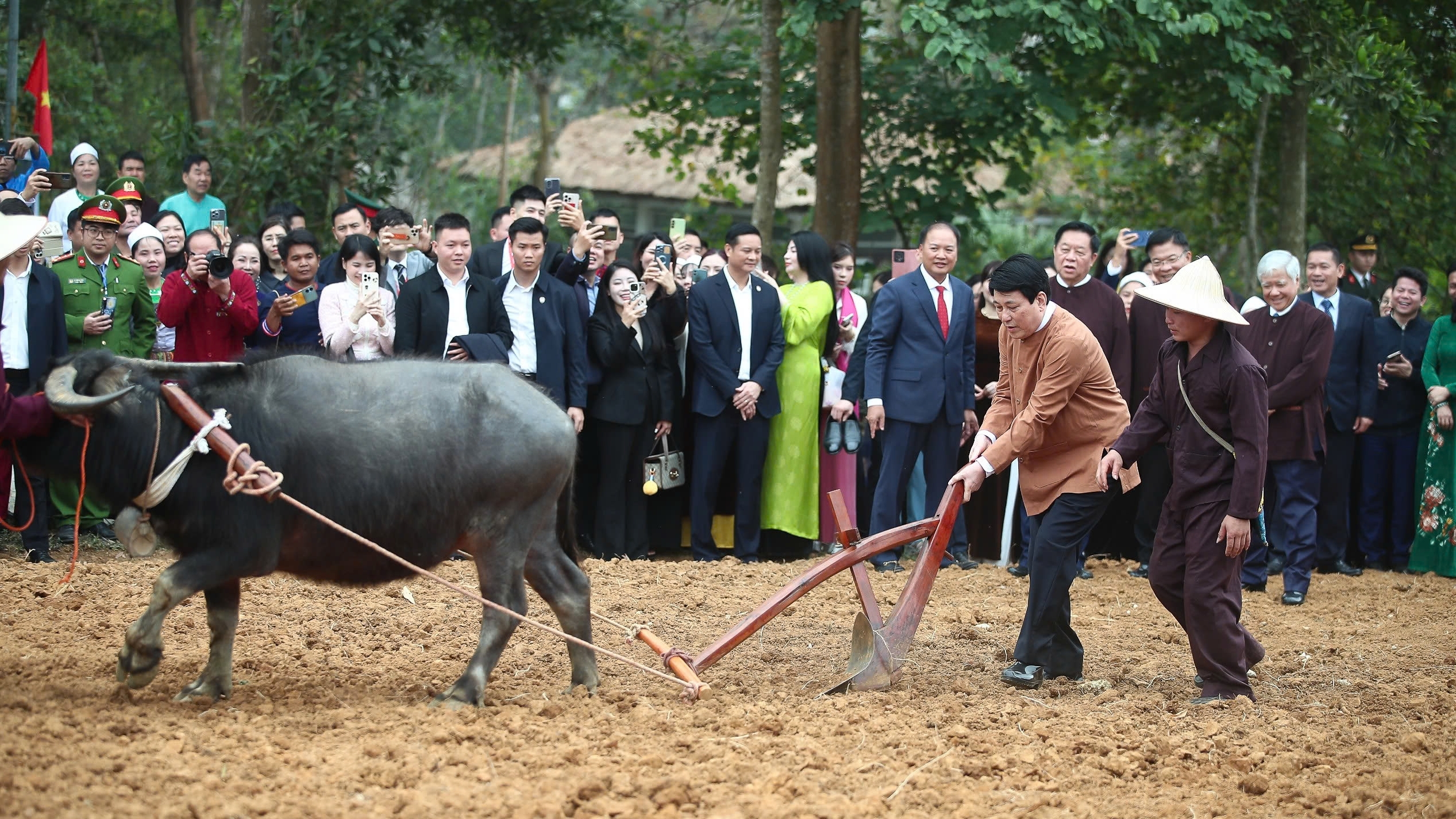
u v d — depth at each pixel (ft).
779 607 20.95
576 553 20.88
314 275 31.94
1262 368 21.12
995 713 20.42
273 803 14.83
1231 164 58.85
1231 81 45.73
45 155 38.65
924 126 53.47
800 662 23.97
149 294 31.60
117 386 18.28
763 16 49.39
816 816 15.25
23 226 18.67
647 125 96.94
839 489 35.50
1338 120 55.01
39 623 23.68
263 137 50.03
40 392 18.66
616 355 32.22
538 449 19.25
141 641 17.98
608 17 58.03
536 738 17.83
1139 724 20.17
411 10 53.93
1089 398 22.25
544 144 84.99
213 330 28.68
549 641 24.29
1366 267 41.16
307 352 19.56
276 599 26.66
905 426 32.73
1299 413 31.63
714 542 34.30
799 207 82.84
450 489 18.93
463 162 91.50
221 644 19.36
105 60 68.28
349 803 15.03
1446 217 54.39
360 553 18.98
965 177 54.95
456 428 18.95
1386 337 37.68
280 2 51.31
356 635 24.36
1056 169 87.92
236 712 18.39
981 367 36.73
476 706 19.25
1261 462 20.72
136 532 18.26
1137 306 33.45
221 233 32.40
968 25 42.63
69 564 28.94
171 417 18.34
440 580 19.20
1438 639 27.71
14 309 28.37
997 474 34.86
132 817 14.24
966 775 17.40
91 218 30.09
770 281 33.55
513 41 56.85
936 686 22.33
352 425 18.65
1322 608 30.86
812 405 33.94
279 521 18.47
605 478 32.96
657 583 30.35
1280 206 50.19
